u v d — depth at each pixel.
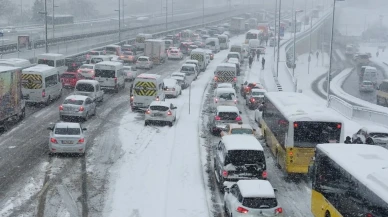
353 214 21.91
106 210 27.14
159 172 34.31
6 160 35.78
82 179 32.25
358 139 43.97
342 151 25.38
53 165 35.00
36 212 26.50
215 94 58.97
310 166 31.28
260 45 137.00
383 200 19.00
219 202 29.39
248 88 68.81
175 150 40.09
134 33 143.00
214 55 124.69
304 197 31.14
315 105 36.75
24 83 55.75
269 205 24.86
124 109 56.84
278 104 38.69
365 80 103.56
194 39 143.62
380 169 22.02
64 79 68.94
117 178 32.69
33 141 41.28
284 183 33.88
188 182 32.56
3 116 43.75
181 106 60.84
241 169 30.42
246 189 25.38
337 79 118.00
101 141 42.03
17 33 118.69
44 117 50.66
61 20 151.38
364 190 20.81
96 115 52.94
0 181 31.28
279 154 36.75
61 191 29.88
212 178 33.84
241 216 24.75
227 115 46.56
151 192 30.30
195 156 38.69
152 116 48.59
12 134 43.38
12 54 89.12
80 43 114.06
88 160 36.53
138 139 43.16
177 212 27.17
